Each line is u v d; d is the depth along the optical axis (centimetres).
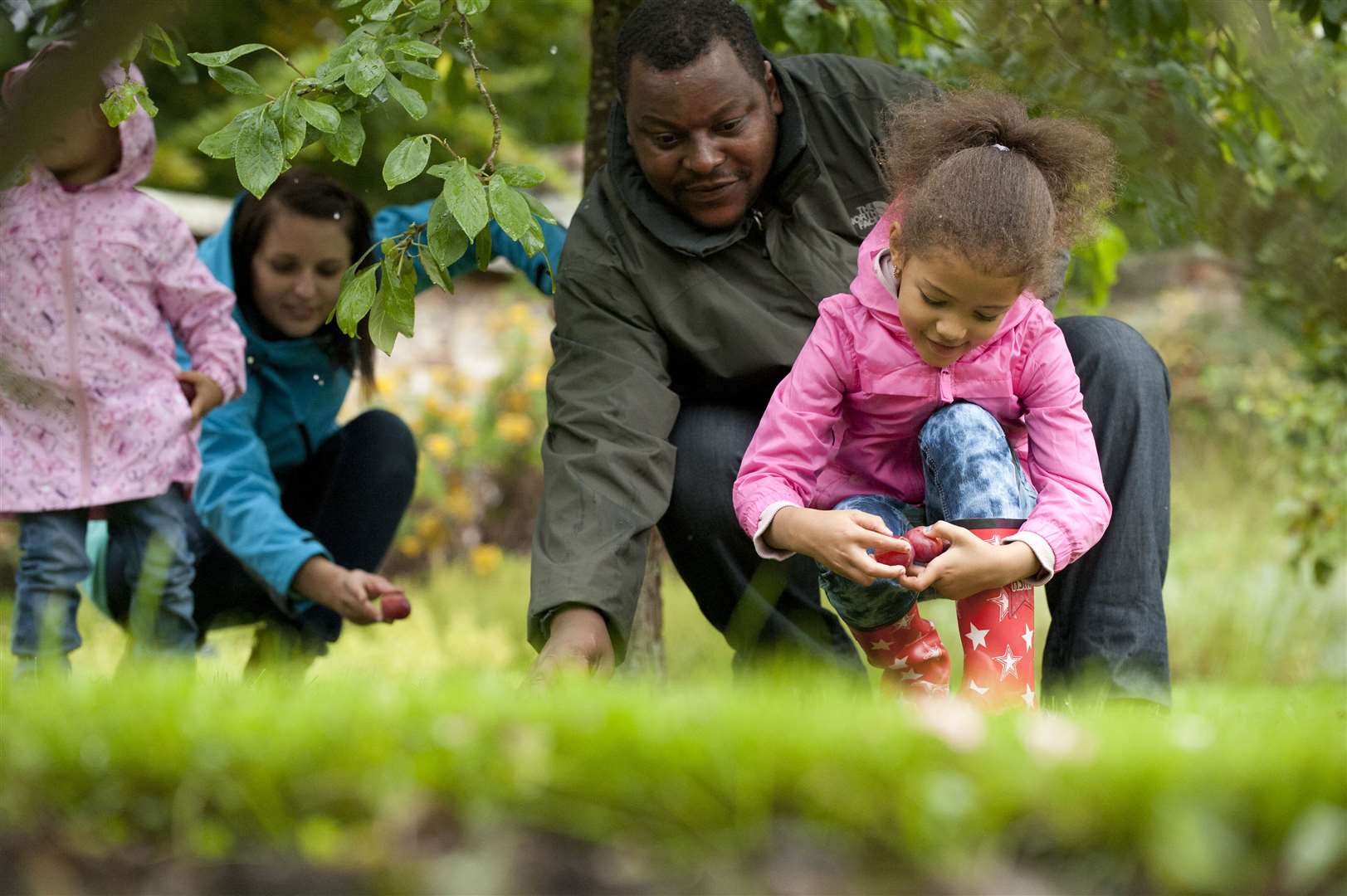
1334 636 532
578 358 270
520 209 223
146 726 134
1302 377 631
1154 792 118
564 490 249
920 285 223
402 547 766
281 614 388
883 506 244
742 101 263
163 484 349
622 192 280
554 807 125
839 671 275
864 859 121
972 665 223
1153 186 276
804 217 280
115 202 355
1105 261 436
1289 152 340
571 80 1273
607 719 132
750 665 281
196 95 1088
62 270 343
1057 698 241
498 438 780
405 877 121
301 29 863
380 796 125
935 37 342
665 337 275
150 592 306
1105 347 250
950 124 243
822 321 246
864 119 293
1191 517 709
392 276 234
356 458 393
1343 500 529
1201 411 845
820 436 242
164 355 357
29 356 338
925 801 119
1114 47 301
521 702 147
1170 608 547
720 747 126
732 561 274
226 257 382
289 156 225
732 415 277
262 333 385
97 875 126
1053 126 243
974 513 225
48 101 156
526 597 659
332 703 145
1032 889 117
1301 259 266
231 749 130
